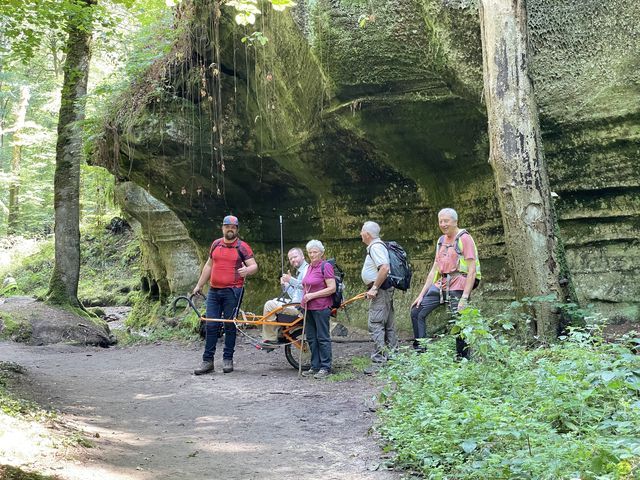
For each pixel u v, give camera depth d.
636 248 8.77
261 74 11.28
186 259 16.73
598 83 8.49
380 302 8.54
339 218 12.70
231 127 12.69
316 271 8.59
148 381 8.81
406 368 6.34
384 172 11.30
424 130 9.88
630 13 8.20
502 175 7.66
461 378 5.68
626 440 3.74
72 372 9.73
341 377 8.24
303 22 9.93
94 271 29.59
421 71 9.30
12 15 11.64
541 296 6.98
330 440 5.58
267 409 6.86
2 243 34.88
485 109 8.98
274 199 13.65
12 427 4.81
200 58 12.53
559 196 9.20
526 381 5.32
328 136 10.87
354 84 9.75
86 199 30.16
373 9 9.33
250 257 9.37
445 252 7.03
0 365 8.62
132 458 4.93
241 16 5.73
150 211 16.97
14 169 35.22
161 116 12.98
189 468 4.79
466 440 4.40
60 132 16.28
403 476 4.52
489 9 7.68
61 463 4.36
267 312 9.17
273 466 4.88
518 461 3.89
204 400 7.42
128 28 17.00
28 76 30.58
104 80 15.94
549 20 8.66
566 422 4.58
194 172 13.59
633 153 8.50
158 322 16.58
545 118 8.83
